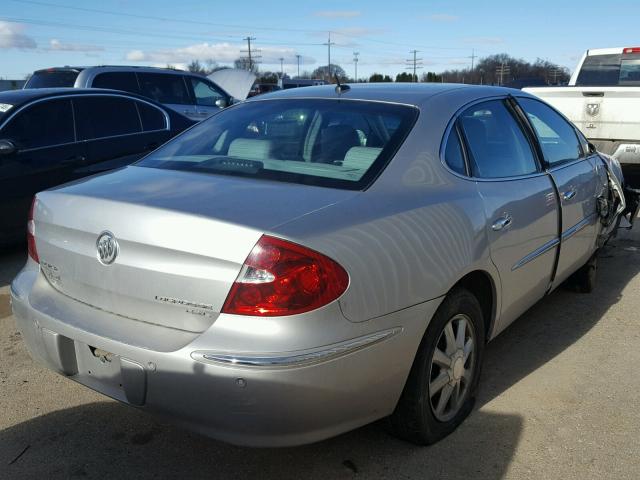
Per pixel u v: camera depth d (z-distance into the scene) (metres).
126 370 2.28
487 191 3.05
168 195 2.47
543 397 3.29
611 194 4.88
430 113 3.05
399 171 2.72
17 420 3.02
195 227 2.20
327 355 2.14
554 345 3.98
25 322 2.67
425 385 2.63
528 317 4.47
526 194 3.35
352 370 2.23
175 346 2.18
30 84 10.51
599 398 3.29
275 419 2.13
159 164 3.08
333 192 2.52
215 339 2.12
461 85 3.58
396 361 2.41
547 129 4.10
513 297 3.30
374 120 3.02
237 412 2.12
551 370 3.62
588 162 4.46
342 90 3.41
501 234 3.03
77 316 2.47
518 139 3.62
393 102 3.15
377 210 2.46
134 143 6.80
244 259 2.12
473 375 3.03
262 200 2.40
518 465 2.70
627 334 4.16
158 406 2.24
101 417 3.05
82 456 2.74
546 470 2.67
